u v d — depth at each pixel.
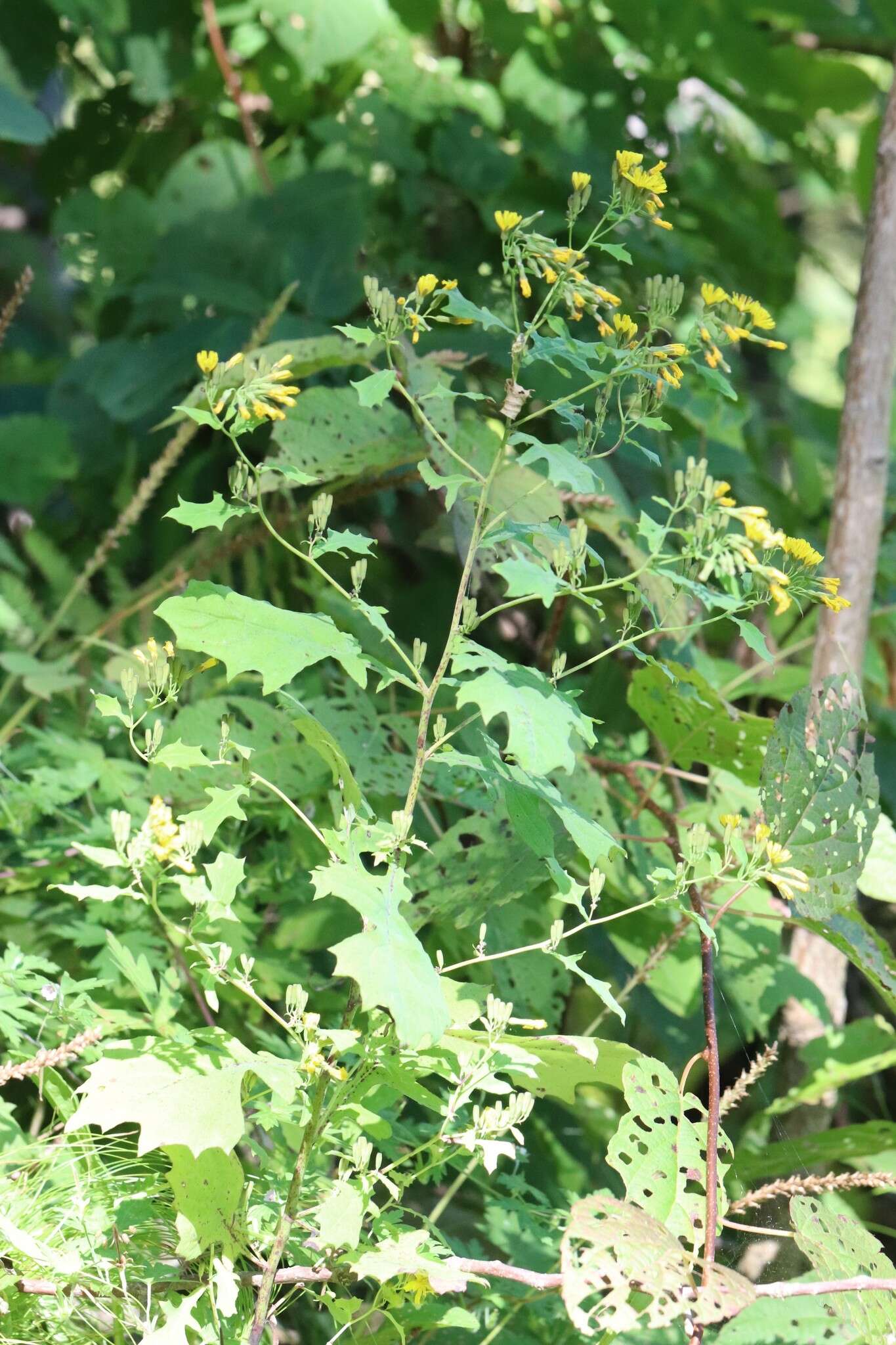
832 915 1.61
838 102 2.74
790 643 2.18
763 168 2.91
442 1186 1.78
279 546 1.97
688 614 1.77
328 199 2.21
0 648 1.96
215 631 1.46
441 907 1.64
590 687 1.96
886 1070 2.06
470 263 2.21
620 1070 1.52
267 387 1.45
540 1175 1.77
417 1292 1.47
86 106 2.61
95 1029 1.53
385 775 1.72
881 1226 1.76
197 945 1.47
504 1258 1.64
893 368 1.79
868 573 1.78
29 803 1.72
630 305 2.11
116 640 1.95
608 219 1.49
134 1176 1.54
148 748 1.47
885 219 1.78
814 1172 1.83
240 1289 1.50
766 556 1.47
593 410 1.85
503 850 1.66
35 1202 1.51
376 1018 1.48
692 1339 1.45
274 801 1.73
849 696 1.58
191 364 2.11
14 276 2.94
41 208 3.01
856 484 1.78
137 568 2.23
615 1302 1.43
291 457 1.73
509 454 1.73
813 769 1.57
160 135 2.61
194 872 1.46
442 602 2.07
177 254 2.23
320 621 1.47
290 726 1.74
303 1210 1.50
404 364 1.73
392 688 1.82
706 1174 1.49
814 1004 1.77
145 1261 1.51
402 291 2.15
